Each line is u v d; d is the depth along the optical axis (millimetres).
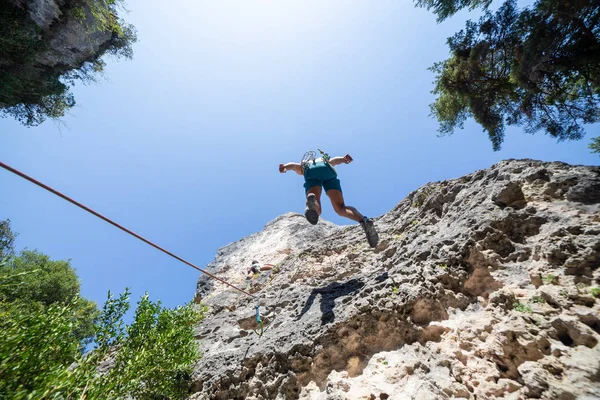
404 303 2994
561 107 9039
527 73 7891
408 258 3924
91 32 14523
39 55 11953
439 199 4848
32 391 1964
